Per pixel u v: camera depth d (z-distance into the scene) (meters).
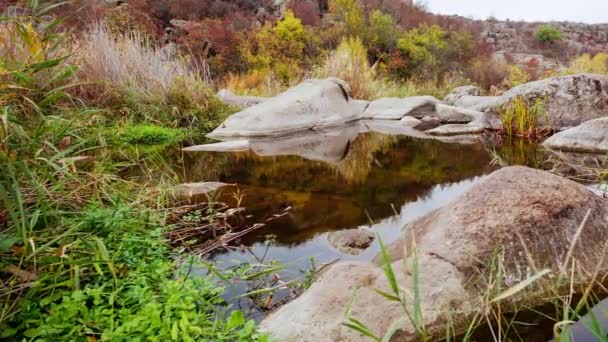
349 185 3.27
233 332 1.31
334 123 6.84
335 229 2.34
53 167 1.95
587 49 33.16
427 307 1.42
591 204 1.85
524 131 5.49
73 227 1.64
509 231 1.69
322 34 17.03
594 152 4.12
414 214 2.56
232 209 2.64
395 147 4.99
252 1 21.06
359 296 1.46
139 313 1.29
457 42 20.16
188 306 1.33
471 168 3.75
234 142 5.32
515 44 33.66
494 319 1.43
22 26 2.28
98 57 5.69
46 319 1.27
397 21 21.67
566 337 0.99
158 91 6.16
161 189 2.67
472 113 7.20
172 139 5.36
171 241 2.15
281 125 6.12
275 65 13.77
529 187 1.89
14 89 2.11
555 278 1.57
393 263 1.67
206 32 15.12
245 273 1.84
